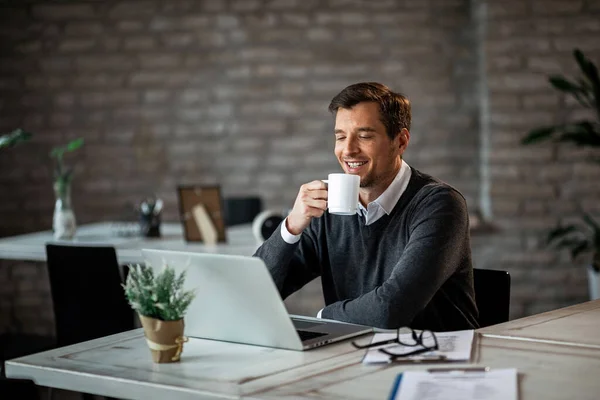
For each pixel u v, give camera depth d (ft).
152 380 6.09
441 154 20.11
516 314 19.43
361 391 5.64
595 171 18.99
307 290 20.43
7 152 20.84
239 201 18.61
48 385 6.53
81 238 15.60
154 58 20.54
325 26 20.11
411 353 6.41
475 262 19.44
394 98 8.50
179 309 6.51
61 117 20.72
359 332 7.17
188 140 20.65
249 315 6.87
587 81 18.72
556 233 17.84
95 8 20.52
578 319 7.55
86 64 20.62
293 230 8.41
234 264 6.70
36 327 20.97
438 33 19.90
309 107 20.27
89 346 7.16
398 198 8.54
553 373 5.92
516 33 18.90
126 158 20.76
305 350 6.73
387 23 19.98
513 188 19.19
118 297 11.94
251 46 20.33
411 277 7.74
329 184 8.00
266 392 5.69
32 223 20.86
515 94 18.99
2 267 20.93
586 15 18.76
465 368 6.01
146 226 15.61
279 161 20.44
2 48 20.68
